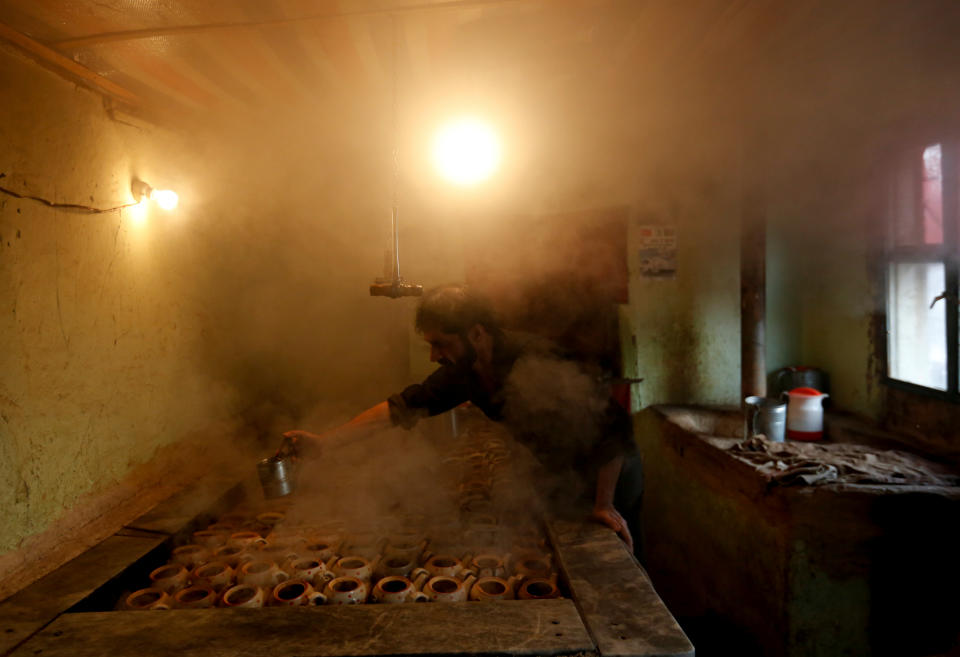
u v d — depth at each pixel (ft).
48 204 8.39
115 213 9.81
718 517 12.91
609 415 7.93
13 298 7.77
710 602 13.37
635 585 6.32
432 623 5.68
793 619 10.32
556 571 7.04
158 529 8.17
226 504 9.52
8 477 7.60
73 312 8.84
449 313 7.42
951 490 9.95
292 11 8.08
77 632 5.64
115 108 9.79
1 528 7.47
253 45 9.29
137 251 10.37
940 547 9.85
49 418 8.32
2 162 7.60
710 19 9.52
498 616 5.78
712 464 12.98
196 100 11.65
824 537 10.20
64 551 8.02
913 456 11.90
